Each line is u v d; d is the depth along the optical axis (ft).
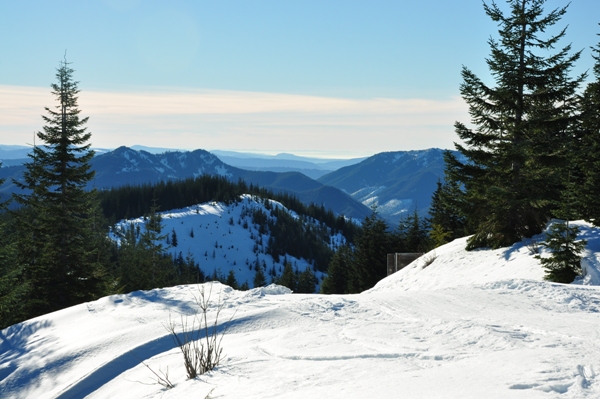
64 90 99.14
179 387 16.31
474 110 72.59
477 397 10.21
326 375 14.14
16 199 97.30
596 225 60.75
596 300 28.89
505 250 68.03
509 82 70.08
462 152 73.67
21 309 89.25
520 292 31.68
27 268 95.96
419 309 26.58
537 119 67.77
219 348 20.67
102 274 103.24
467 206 75.72
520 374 11.94
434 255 82.33
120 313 32.01
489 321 21.67
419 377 12.55
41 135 98.22
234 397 13.39
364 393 11.53
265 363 16.75
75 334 29.09
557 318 23.16
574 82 68.33
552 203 64.59
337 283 231.30
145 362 21.71
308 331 21.74
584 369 12.32
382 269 189.67
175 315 29.68
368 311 26.48
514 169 70.44
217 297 34.24
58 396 20.49
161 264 155.53
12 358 27.50
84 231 100.53
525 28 70.23
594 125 72.23
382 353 16.44
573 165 66.44
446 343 17.88
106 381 21.11
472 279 63.05
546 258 54.34
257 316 25.99
